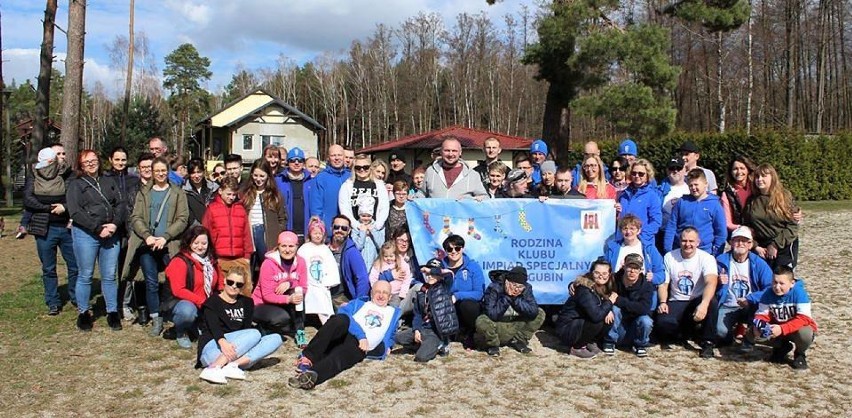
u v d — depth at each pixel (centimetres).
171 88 8988
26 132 4450
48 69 2066
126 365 676
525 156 1023
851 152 2817
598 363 698
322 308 770
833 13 5175
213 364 635
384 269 803
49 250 853
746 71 5044
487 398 593
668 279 754
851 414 562
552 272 829
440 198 835
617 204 823
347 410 562
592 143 878
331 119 8494
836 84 5438
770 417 555
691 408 573
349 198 839
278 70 9469
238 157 834
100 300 953
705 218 770
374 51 8250
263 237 846
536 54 2188
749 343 730
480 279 751
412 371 667
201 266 738
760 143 2739
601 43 2012
